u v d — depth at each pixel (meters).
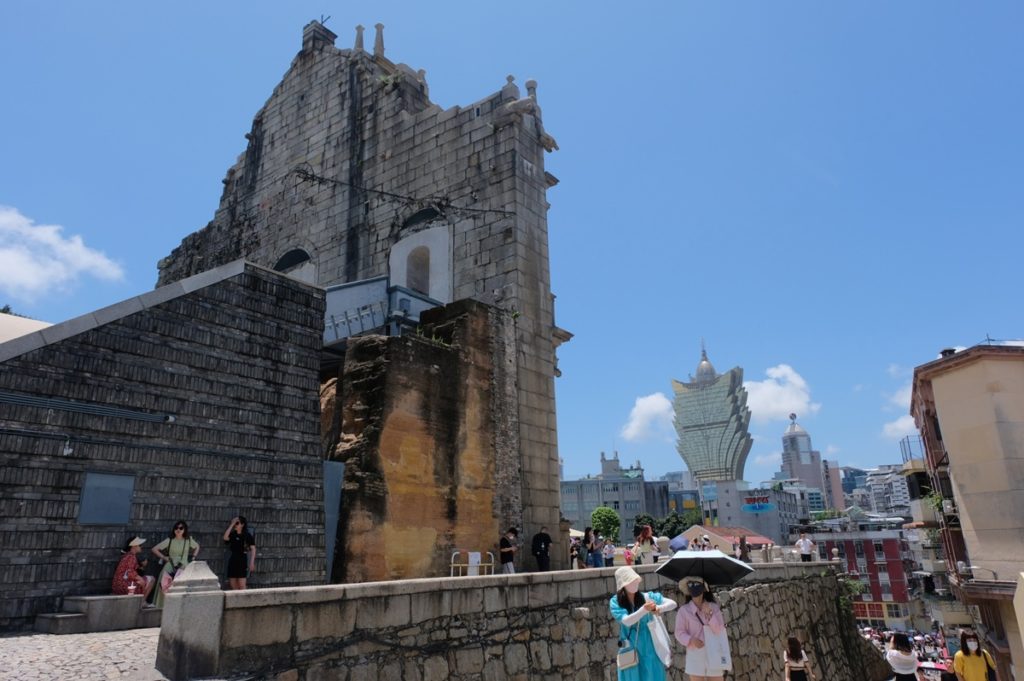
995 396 23.20
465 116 22.97
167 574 9.26
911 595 76.31
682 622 7.71
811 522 103.25
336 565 11.83
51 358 9.10
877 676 25.38
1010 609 22.19
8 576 8.19
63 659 5.99
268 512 11.09
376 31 28.80
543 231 21.73
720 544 51.09
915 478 41.44
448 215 22.30
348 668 6.18
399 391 13.64
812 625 20.69
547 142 22.70
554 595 9.09
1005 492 22.56
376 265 23.95
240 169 31.30
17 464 8.53
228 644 5.36
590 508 111.88
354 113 26.78
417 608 7.04
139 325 10.13
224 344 11.16
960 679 14.38
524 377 19.11
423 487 13.70
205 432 10.59
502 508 15.84
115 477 9.41
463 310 16.30
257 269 11.98
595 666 9.40
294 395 12.04
